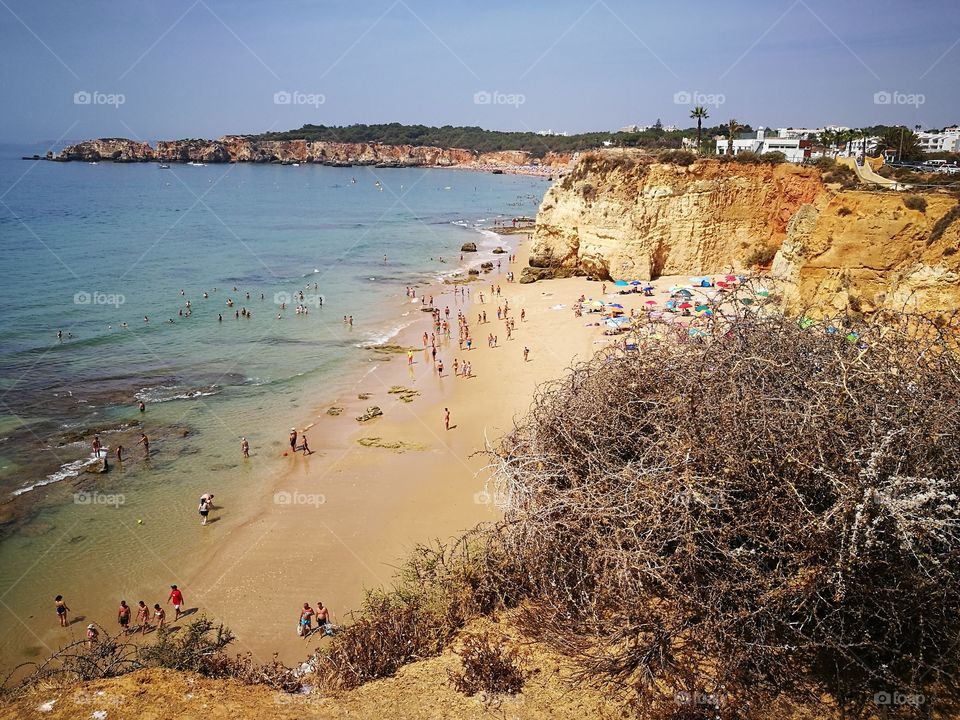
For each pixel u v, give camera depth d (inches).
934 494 235.1
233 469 971.9
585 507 299.7
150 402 1240.2
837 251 897.5
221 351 1558.8
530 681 301.4
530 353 1459.2
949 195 851.4
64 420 1151.0
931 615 265.4
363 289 2255.2
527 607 343.9
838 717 258.5
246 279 2381.9
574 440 329.1
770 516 263.1
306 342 1637.6
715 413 287.4
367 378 1370.6
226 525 819.4
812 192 1696.6
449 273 2529.5
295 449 1033.5
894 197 874.1
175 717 296.4
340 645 353.4
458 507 841.5
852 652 265.4
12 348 1542.8
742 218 1813.5
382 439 1063.0
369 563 730.8
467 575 369.7
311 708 304.2
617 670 288.0
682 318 1338.6
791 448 260.8
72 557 756.6
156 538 793.6
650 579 282.5
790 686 269.3
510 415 1137.4
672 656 281.9
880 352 316.8
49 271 2415.1
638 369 348.2
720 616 265.7
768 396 289.1
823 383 284.2
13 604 676.7
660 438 300.5
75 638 628.4
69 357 1491.1
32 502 872.9
